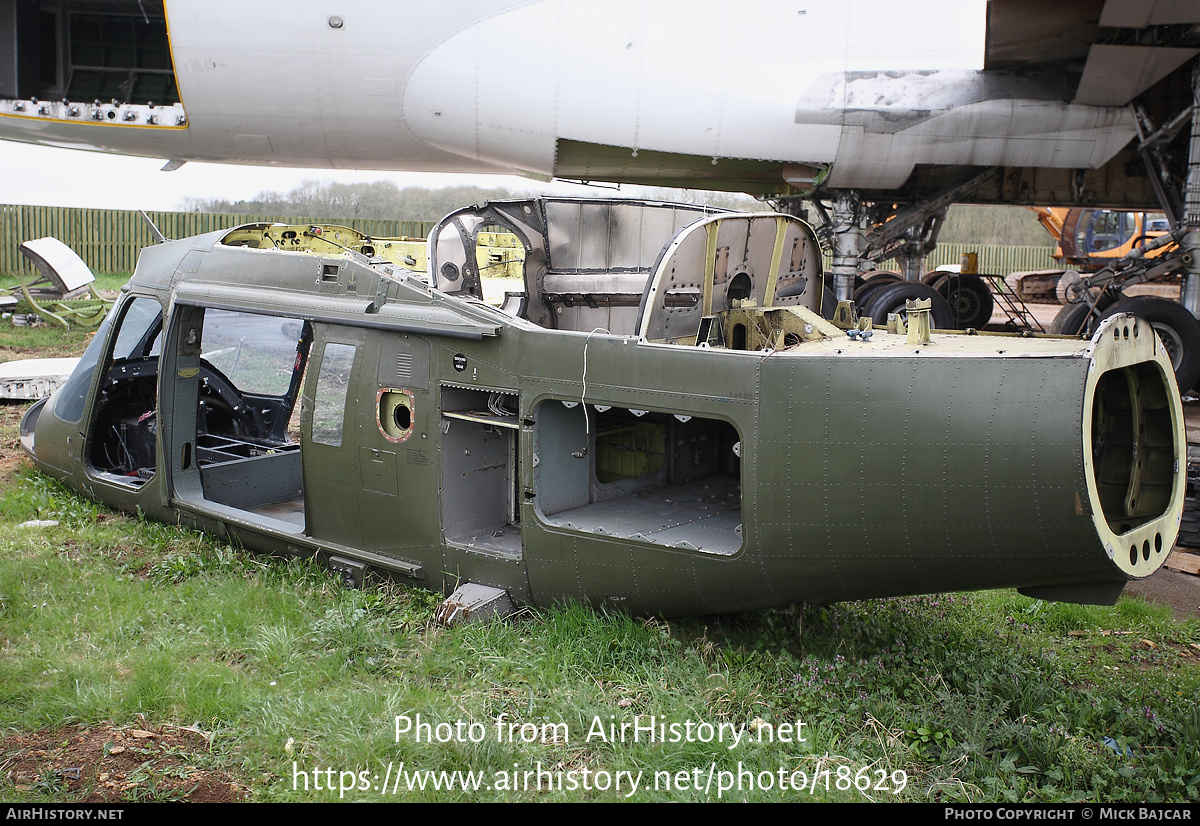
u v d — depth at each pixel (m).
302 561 5.04
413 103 8.53
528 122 8.45
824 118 8.27
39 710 3.47
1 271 21.69
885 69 8.28
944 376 3.29
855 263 9.48
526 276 5.81
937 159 8.60
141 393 6.62
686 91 8.21
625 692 3.70
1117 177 10.67
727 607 3.98
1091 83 8.09
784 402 3.52
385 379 4.50
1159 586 5.45
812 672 3.74
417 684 3.78
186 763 3.22
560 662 3.88
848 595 3.79
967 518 3.33
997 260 29.08
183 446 5.62
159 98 9.75
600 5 8.16
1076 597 3.55
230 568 5.04
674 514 4.34
